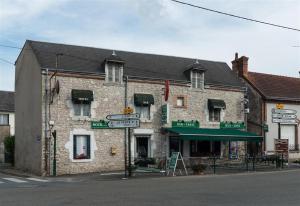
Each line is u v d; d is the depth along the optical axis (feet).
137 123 75.05
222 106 107.24
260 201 40.27
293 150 120.06
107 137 94.12
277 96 119.34
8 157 127.95
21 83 103.96
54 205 38.47
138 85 98.22
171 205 38.01
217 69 115.24
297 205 37.52
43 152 87.66
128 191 49.49
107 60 94.32
